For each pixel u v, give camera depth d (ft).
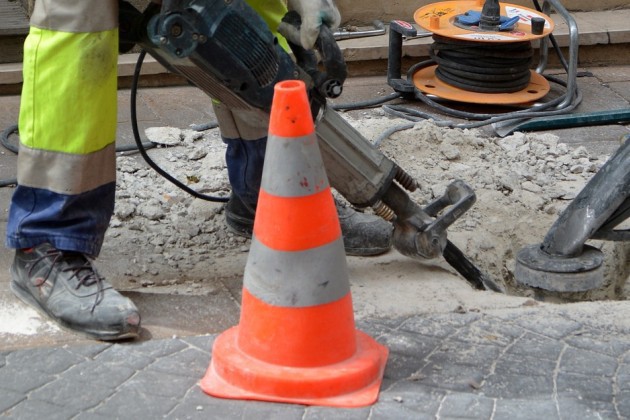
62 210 13.19
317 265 11.58
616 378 12.33
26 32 25.03
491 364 12.64
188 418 11.32
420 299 14.48
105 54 12.71
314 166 11.45
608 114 23.26
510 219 18.52
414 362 12.66
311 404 11.58
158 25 12.40
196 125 22.56
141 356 12.73
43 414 11.40
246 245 16.69
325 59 13.23
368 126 21.98
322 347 11.75
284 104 11.28
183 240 16.74
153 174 19.42
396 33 24.73
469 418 11.39
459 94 24.21
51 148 12.92
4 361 12.51
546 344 13.17
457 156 20.66
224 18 12.44
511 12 25.43
